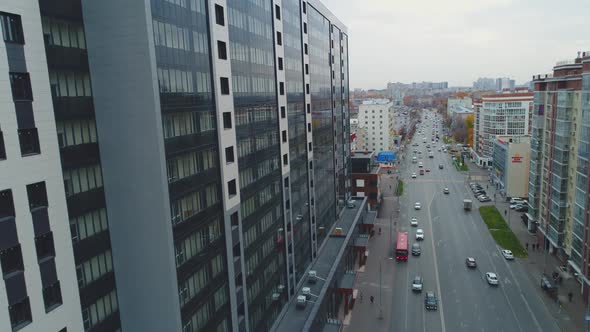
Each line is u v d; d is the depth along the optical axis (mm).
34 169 25594
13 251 24812
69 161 28375
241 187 43719
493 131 169875
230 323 41469
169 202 31469
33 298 25656
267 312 50625
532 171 90125
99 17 29172
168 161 31406
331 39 84000
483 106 178500
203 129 36250
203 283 36750
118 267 32625
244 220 44562
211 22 36938
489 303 63906
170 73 31484
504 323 58125
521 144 117125
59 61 27500
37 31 25766
